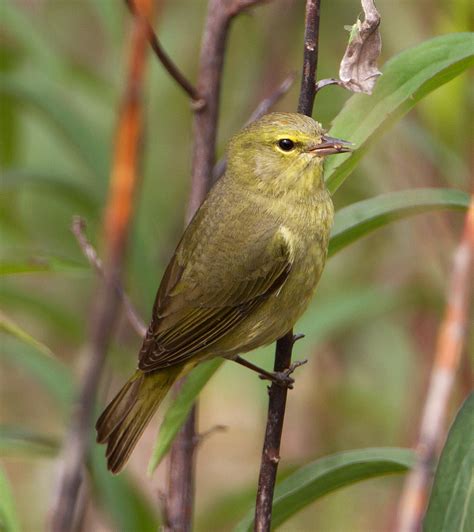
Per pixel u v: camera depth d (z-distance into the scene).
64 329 11.91
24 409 15.92
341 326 12.55
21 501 14.17
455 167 11.11
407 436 12.59
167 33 13.62
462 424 6.66
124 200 6.38
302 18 13.77
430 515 6.52
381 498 13.30
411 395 12.87
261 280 8.89
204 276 8.98
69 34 15.68
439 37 7.40
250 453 15.43
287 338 7.86
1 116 13.07
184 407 8.08
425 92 7.50
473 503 6.48
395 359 13.95
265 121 9.05
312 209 8.84
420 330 12.69
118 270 6.41
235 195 9.06
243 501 11.06
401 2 12.16
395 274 13.87
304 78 7.30
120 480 9.85
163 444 7.98
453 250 11.89
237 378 14.19
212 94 10.01
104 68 15.24
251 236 8.89
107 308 6.41
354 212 8.07
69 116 11.64
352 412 13.81
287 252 8.82
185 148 14.07
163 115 13.91
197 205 10.05
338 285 14.10
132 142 6.39
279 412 7.50
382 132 7.52
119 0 12.09
